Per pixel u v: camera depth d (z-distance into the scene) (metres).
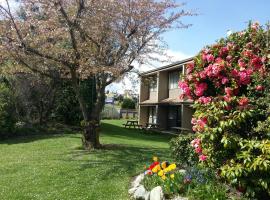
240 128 7.15
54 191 9.26
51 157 14.29
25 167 12.30
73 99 27.39
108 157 14.16
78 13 15.41
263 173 6.45
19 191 9.30
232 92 7.61
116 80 17.73
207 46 8.59
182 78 8.66
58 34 15.55
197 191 7.11
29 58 15.81
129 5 17.47
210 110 7.39
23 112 25.62
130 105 55.53
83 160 13.48
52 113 27.55
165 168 8.73
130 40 17.62
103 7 15.86
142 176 9.78
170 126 33.34
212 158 7.50
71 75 16.38
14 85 24.72
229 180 6.92
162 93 33.16
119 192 9.12
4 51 14.87
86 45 16.17
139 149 16.86
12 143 19.75
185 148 10.43
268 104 7.02
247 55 7.77
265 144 6.38
